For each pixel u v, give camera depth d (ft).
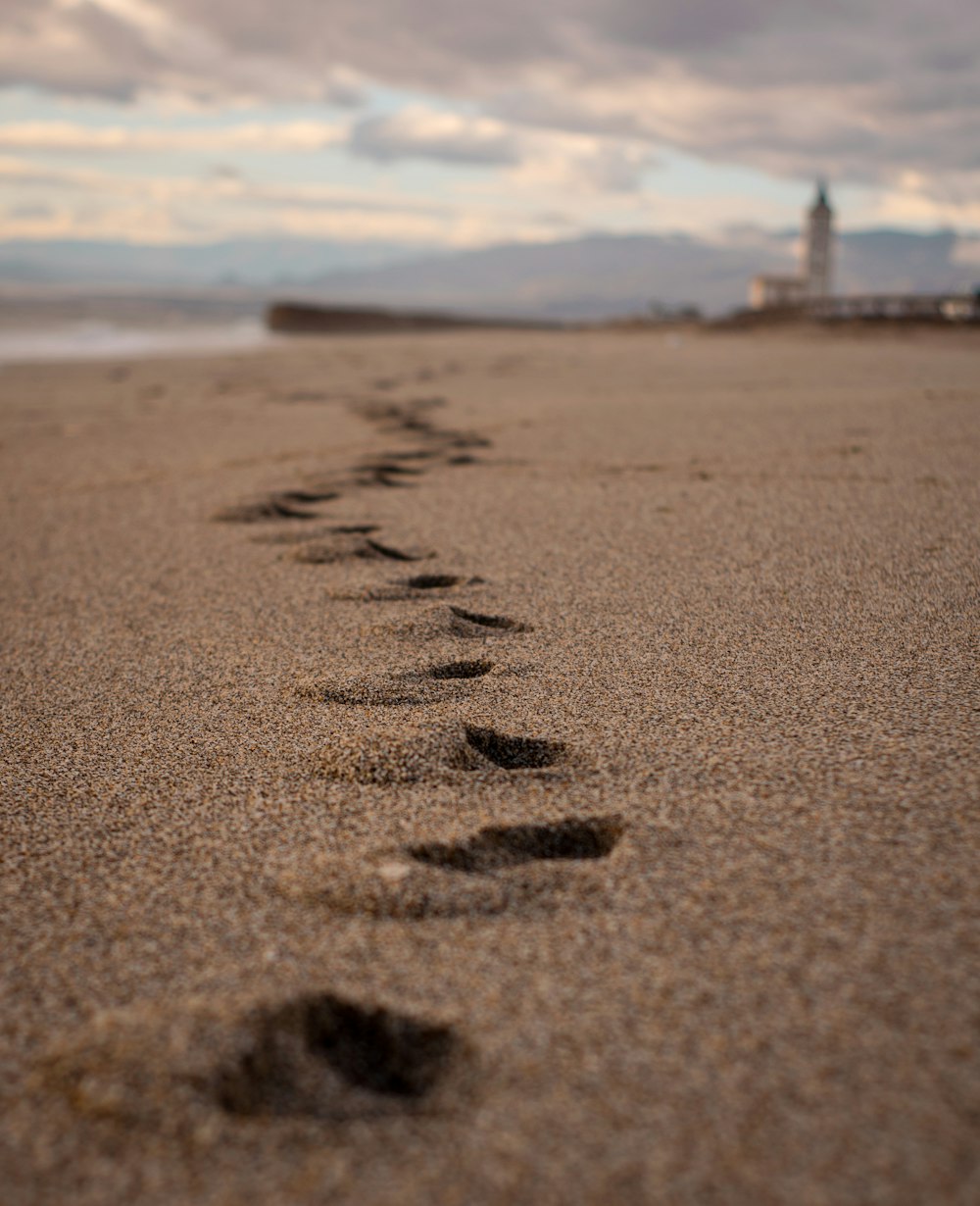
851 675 7.00
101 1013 3.81
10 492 15.40
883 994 3.72
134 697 7.24
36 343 65.00
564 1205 2.93
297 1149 3.16
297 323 105.60
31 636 8.71
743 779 5.47
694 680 7.02
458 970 3.99
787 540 10.95
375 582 9.80
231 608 9.32
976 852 4.61
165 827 5.30
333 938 4.23
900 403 23.13
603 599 9.09
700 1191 2.95
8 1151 3.18
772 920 4.20
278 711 6.84
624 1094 3.32
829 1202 2.90
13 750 6.39
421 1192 2.99
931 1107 3.20
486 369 39.09
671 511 12.62
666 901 4.38
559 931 4.20
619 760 5.80
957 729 5.95
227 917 4.43
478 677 7.43
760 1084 3.33
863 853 4.66
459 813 5.26
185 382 34.94
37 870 4.91
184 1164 3.10
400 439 19.47
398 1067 3.62
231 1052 3.45
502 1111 3.28
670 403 24.66
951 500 12.60
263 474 16.16
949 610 8.41
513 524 12.19
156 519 13.30
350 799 5.48
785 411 22.27
